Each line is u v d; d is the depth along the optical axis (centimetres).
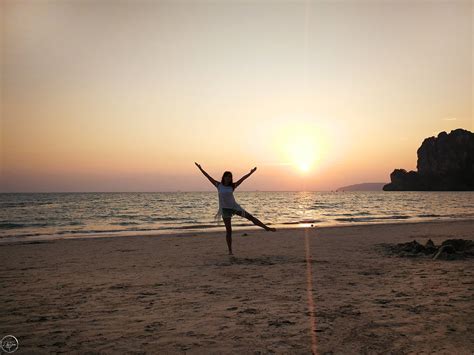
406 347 323
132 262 841
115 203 6444
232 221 2539
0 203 6322
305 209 4541
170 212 4016
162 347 332
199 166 890
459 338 343
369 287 559
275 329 375
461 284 570
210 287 573
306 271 696
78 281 635
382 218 2820
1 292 555
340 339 345
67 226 2320
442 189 19800
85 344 342
